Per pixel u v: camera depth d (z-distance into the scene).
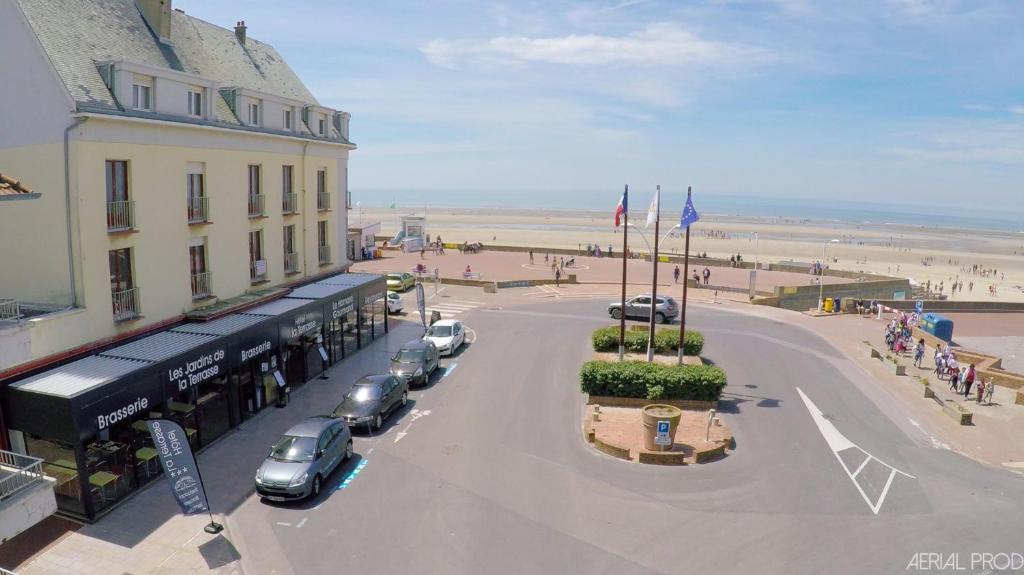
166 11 24.30
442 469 17.70
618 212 25.38
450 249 72.12
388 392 21.48
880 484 17.05
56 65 17.53
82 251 17.89
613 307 38.62
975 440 20.53
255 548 13.86
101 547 13.80
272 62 32.06
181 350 18.17
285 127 28.31
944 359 28.64
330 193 32.16
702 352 31.17
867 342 34.47
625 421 21.25
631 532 14.52
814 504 15.88
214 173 23.27
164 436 13.81
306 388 24.67
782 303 48.22
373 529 14.63
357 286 29.58
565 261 62.94
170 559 13.41
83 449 14.60
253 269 26.31
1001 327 43.31
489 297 45.31
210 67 26.59
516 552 13.73
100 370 16.25
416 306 41.38
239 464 18.00
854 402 24.05
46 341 16.70
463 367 27.84
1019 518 15.34
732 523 14.93
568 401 23.45
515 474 17.42
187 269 22.06
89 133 17.81
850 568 13.23
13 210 18.28
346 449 18.06
